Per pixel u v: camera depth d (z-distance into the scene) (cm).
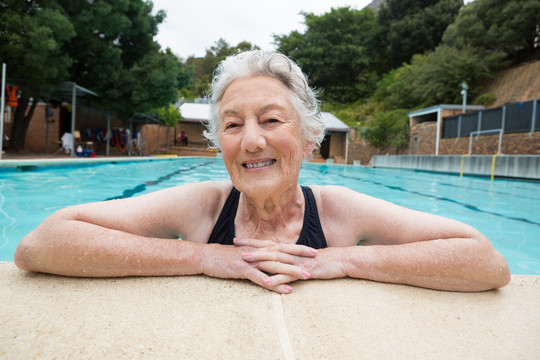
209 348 84
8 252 221
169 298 110
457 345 89
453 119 1636
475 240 122
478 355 85
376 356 83
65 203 394
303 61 3400
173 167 1097
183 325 94
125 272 123
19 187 507
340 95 3466
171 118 2105
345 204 149
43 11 975
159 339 87
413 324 99
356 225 145
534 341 91
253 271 121
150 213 139
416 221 134
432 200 533
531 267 228
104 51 1298
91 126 1844
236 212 153
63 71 1069
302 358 82
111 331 90
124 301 107
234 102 121
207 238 154
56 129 1653
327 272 128
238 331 92
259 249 127
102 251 119
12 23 929
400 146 2073
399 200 531
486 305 112
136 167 1010
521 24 2259
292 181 130
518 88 2194
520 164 851
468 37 2470
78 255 118
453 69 2331
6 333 87
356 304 109
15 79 1025
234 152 122
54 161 807
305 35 3612
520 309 110
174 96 1525
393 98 2756
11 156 1010
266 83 123
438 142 1730
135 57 1577
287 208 144
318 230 149
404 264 121
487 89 2416
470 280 119
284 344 86
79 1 1135
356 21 3631
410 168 1341
